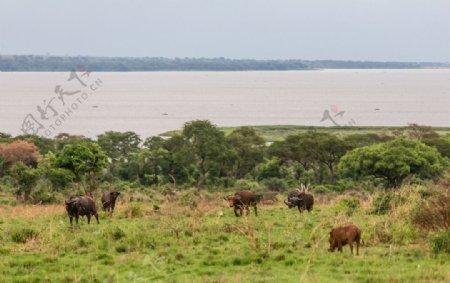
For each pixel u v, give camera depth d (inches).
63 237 2124.8
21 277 1599.4
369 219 2452.0
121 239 2122.3
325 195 5290.4
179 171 7731.3
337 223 2373.3
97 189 5241.1
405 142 6756.9
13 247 2017.7
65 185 5359.3
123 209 3038.9
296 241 2046.0
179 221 2511.1
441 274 1544.0
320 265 1707.7
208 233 2241.6
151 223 2559.1
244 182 7229.3
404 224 2159.2
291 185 7037.4
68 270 1704.0
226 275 1611.7
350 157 6678.2
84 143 5044.3
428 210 2114.9
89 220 2571.4
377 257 1791.3
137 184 6496.1
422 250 1867.6
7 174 7775.6
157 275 1626.5
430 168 6432.1
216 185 7160.4
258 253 1840.6
